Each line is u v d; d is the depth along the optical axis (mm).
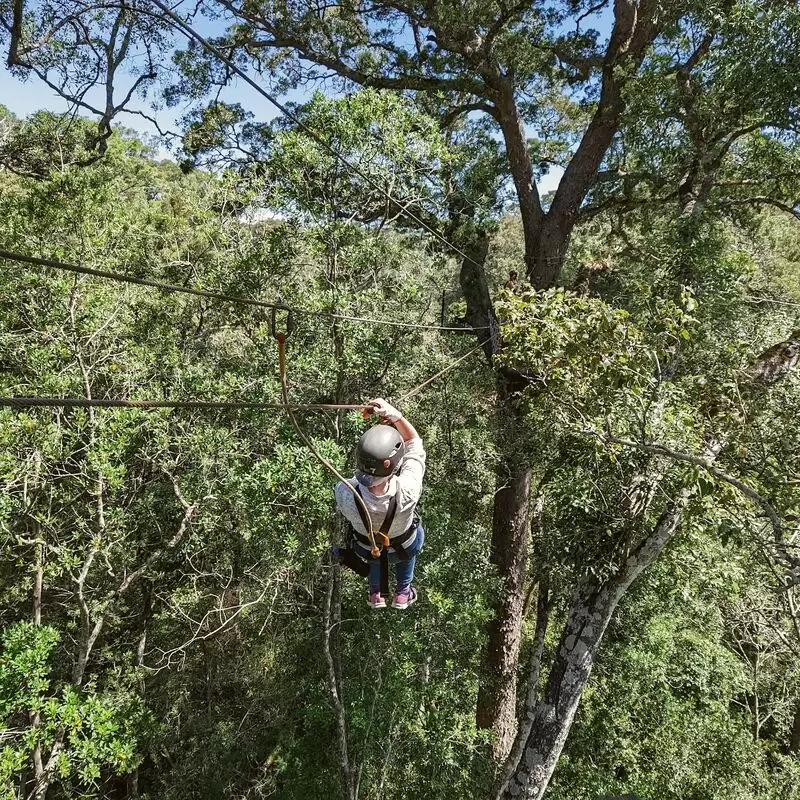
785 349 9180
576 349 7539
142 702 10539
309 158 10469
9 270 10695
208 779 14141
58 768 9008
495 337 14016
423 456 3689
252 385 11328
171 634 16016
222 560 14180
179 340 14773
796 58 9445
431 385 14898
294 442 10258
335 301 10461
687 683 14344
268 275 11461
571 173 14102
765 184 12953
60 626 14109
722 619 15523
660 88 11117
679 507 8664
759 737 16578
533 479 17516
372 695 11586
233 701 16594
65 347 10516
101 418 10297
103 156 12516
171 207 17969
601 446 8250
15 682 8320
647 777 13117
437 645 11789
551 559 11430
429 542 11734
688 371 11617
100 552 11406
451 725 11734
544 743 10102
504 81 13820
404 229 14086
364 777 11727
